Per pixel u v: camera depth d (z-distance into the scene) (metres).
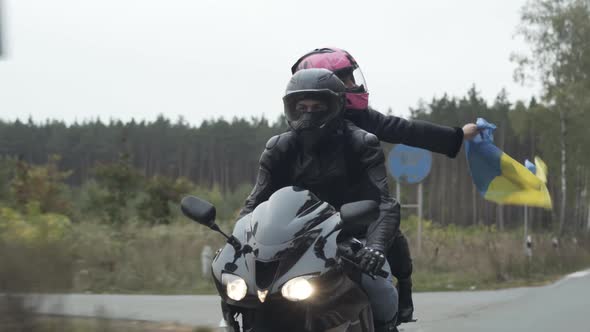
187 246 25.98
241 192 61.53
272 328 6.03
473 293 20.73
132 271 21.70
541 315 15.45
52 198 40.09
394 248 8.25
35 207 32.34
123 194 45.47
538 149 75.69
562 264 32.56
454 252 30.55
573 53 69.94
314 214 6.21
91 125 195.38
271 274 5.96
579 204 86.00
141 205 46.09
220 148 195.25
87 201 43.84
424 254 29.53
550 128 71.62
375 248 6.66
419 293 20.78
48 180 41.50
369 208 6.11
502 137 126.00
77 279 19.47
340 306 6.08
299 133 7.00
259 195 7.33
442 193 138.25
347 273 6.39
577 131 70.06
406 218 51.22
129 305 16.19
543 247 34.75
